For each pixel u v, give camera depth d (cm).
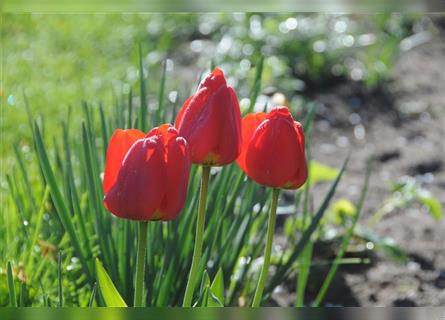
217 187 405
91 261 402
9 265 345
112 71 813
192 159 306
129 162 286
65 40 884
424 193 591
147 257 395
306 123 455
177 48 920
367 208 648
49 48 864
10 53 828
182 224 407
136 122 422
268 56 875
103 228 398
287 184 315
